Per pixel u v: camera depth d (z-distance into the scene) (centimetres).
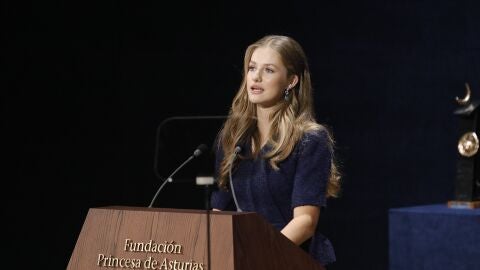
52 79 1584
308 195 741
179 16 1642
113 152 1614
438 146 1600
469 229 1279
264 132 801
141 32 1628
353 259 1648
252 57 799
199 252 564
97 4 1603
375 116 1636
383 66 1631
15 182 1571
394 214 1367
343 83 1647
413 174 1620
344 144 1647
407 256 1350
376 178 1639
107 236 601
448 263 1302
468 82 1571
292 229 724
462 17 1575
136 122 1620
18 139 1575
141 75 1627
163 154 1588
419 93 1612
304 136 766
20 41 1569
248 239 568
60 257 1584
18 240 1571
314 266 622
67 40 1591
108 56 1612
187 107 1634
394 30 1623
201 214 573
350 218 1647
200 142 1565
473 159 1398
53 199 1584
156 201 1606
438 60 1596
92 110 1603
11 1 1559
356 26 1638
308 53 1655
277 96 788
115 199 1612
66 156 1592
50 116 1584
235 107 827
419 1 1606
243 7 1650
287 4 1652
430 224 1323
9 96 1565
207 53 1644
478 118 1404
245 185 787
